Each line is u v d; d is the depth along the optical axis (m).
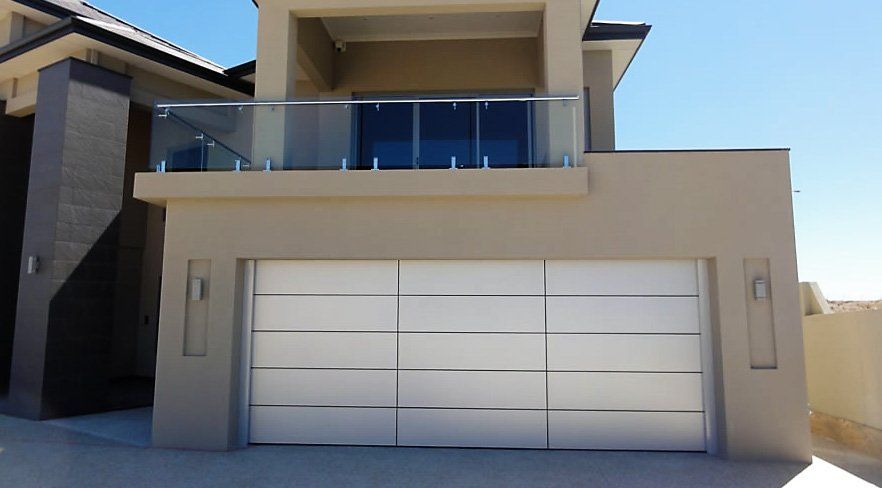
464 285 8.04
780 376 7.32
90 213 10.47
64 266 10.02
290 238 7.93
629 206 7.71
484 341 7.94
